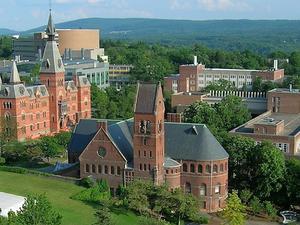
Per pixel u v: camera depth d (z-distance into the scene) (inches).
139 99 5157.5
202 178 5255.9
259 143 5846.5
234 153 5565.9
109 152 5359.3
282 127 6983.3
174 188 5123.0
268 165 5201.8
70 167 5876.0
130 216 4793.3
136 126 5172.2
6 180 5703.7
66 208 4857.3
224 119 7519.7
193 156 5270.7
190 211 4726.9
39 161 6939.0
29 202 3417.8
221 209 5295.3
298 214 5152.6
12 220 3336.6
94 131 6122.1
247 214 5118.1
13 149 6796.3
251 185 5467.5
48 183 5610.2
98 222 4013.3
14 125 7765.8
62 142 7194.9
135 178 5211.6
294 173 5246.1
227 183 5413.4
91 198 5187.0
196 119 7278.5
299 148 6752.0
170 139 5452.8
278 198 5315.0
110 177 5393.7
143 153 5187.0
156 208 4670.3
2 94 7790.4
